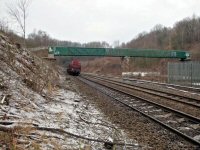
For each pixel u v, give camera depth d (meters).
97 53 66.88
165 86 33.88
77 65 62.28
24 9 27.66
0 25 20.00
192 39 128.12
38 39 74.56
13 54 15.52
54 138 7.46
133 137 9.56
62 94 18.25
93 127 10.27
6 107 8.87
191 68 34.69
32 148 6.31
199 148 8.02
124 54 70.06
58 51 61.66
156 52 72.94
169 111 14.02
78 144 7.52
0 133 6.38
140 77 60.47
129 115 13.62
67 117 10.78
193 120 11.65
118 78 56.72
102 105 17.11
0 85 10.51
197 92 26.03
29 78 14.54
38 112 10.05
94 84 34.88
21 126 7.12
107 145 7.97
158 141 8.96
